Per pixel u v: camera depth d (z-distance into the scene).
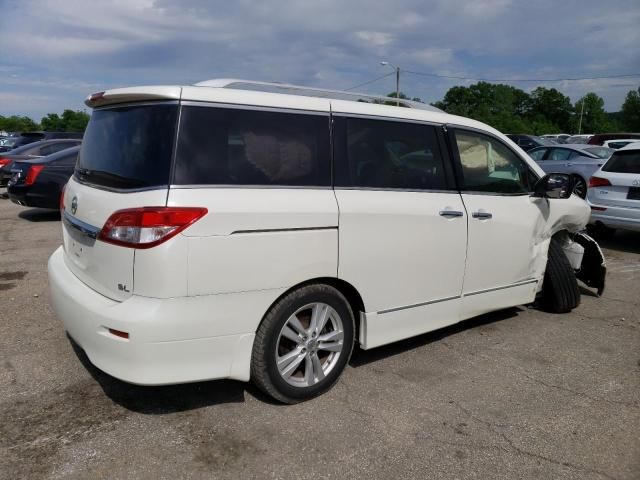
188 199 2.75
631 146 7.96
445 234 3.85
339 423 3.12
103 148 3.22
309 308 3.26
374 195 3.46
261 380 3.12
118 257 2.80
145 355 2.72
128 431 2.97
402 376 3.74
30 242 7.88
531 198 4.59
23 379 3.52
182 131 2.84
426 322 3.90
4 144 21.67
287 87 3.52
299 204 3.08
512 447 2.95
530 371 3.89
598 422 3.22
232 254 2.84
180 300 2.74
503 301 4.52
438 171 3.92
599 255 5.52
